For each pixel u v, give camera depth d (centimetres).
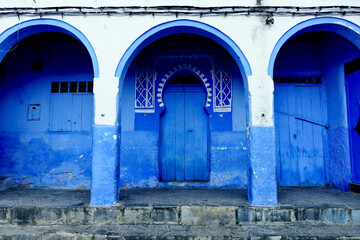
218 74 565
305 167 569
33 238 357
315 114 580
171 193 491
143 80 569
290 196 468
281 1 432
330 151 567
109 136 416
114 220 394
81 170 563
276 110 578
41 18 432
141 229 376
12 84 585
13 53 591
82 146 569
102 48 429
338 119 543
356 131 496
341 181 531
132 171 548
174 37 558
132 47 430
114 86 423
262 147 412
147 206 398
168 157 573
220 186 542
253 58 424
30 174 564
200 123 580
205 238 353
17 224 391
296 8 424
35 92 584
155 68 571
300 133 576
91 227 382
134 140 555
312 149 573
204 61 570
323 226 385
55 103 582
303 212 392
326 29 442
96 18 434
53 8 428
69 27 432
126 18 434
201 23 431
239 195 472
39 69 577
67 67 589
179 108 582
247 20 431
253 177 408
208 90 563
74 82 586
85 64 588
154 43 575
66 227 383
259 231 367
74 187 559
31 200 444
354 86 499
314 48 592
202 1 434
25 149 570
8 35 431
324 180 566
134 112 562
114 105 421
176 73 573
